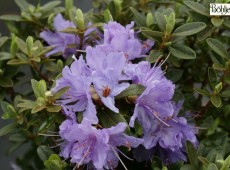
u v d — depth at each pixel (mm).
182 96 215
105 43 201
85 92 173
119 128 164
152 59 203
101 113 176
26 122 222
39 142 229
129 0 243
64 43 234
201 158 181
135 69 180
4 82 227
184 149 199
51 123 188
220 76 230
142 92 174
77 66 177
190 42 240
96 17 240
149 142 187
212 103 212
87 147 171
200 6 213
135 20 227
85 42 225
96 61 177
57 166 183
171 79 220
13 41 227
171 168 196
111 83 172
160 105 180
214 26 211
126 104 182
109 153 176
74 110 175
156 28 220
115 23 204
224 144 211
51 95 179
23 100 198
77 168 188
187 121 214
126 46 198
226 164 177
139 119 181
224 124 227
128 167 207
